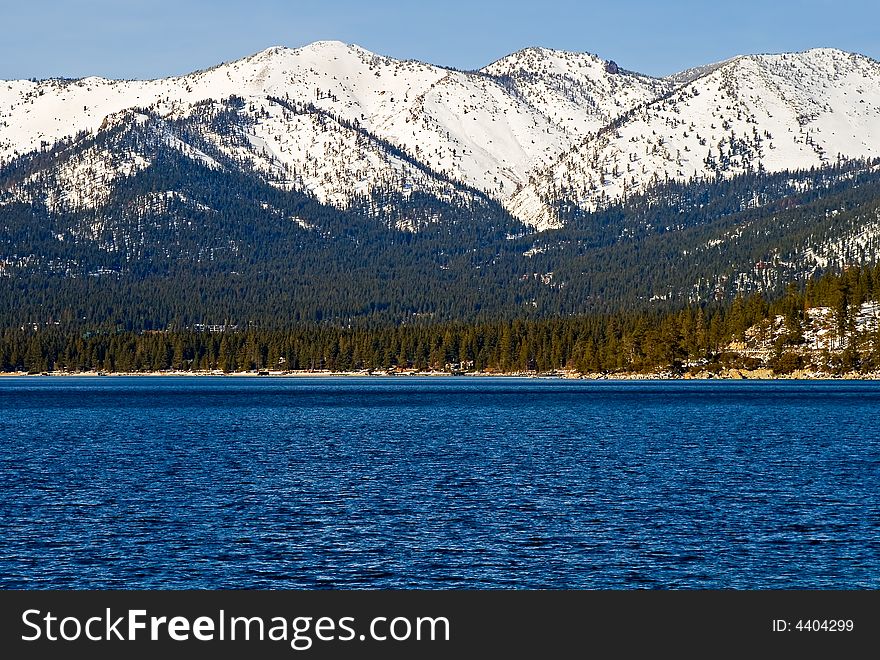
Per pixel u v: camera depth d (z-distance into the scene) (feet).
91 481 351.05
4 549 244.63
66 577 224.33
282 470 381.60
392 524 273.13
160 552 242.78
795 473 368.07
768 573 225.35
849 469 378.73
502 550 244.42
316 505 302.25
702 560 235.40
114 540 254.06
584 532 262.47
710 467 387.14
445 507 298.76
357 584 220.84
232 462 408.46
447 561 235.40
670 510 292.81
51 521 277.03
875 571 226.58
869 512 287.48
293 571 228.43
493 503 305.53
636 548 245.45
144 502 307.58
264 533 262.06
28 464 400.47
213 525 271.90
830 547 245.45
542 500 310.86
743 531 262.47
